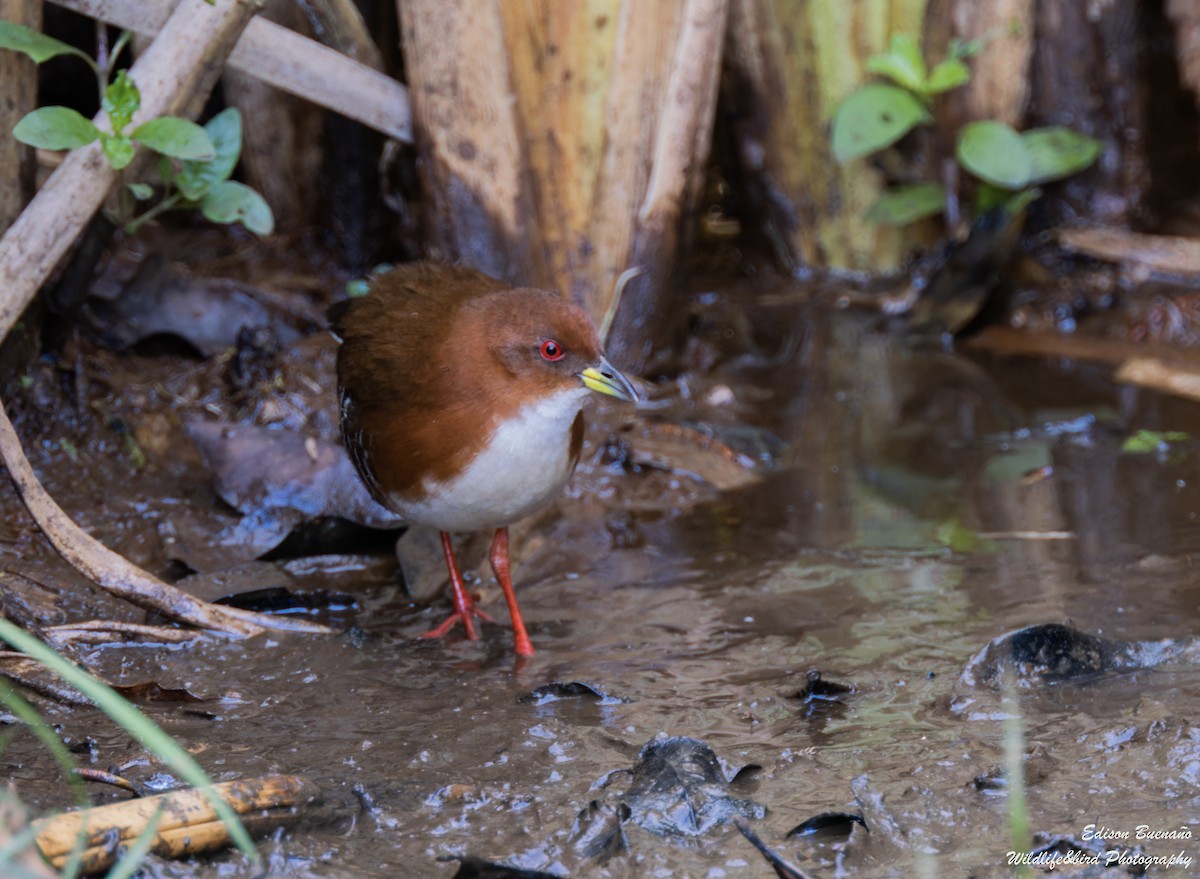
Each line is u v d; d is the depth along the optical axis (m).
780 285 13.99
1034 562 8.70
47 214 8.77
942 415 11.36
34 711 6.76
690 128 11.48
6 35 8.63
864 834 5.55
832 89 13.47
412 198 12.12
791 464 10.61
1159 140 14.08
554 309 7.66
